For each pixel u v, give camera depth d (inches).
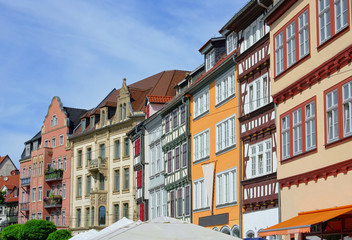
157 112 1936.5
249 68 1246.9
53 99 3115.2
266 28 1185.4
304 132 944.9
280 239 1064.2
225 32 1428.4
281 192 1031.6
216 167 1422.2
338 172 839.7
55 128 3061.0
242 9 1240.8
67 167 2908.5
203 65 1761.8
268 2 1144.8
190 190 1587.1
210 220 1435.8
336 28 850.1
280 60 1047.0
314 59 912.9
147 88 2628.0
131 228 515.8
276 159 1099.9
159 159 1920.5
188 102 1637.6
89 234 1162.6
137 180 2140.7
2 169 4165.8
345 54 811.4
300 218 885.8
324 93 880.3
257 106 1210.0
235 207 1293.1
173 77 2618.1
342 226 832.9
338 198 838.5
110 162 2573.8
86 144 2768.2
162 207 1857.8
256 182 1184.2
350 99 805.2
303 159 943.7
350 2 807.7
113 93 2982.3
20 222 3304.6
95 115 2736.2
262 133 1171.3
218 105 1427.2
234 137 1322.6
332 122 857.5
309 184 929.5
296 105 977.5
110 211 2534.5
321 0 898.1
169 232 508.1
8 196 3560.5
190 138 1615.4
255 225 1180.5
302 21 962.1
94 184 2655.0
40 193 3085.6
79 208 2760.8
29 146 3351.4
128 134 2290.8
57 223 2945.4
